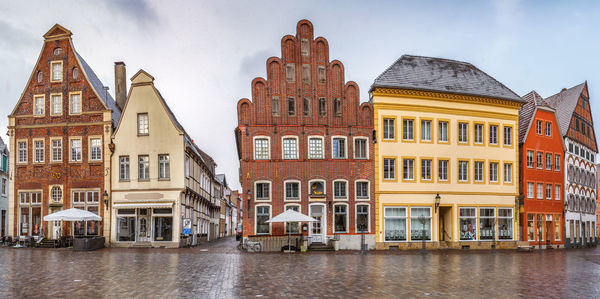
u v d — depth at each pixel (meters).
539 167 44.00
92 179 37.38
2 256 26.75
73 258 25.47
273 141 34.84
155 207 36.25
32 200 38.03
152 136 37.00
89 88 38.12
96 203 37.22
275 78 35.47
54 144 38.19
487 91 39.53
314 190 35.09
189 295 13.61
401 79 37.62
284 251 32.00
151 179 36.62
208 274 18.41
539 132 44.56
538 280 17.62
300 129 35.28
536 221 43.09
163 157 36.88
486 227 38.69
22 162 38.41
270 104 35.06
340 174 35.53
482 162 39.03
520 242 36.59
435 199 36.94
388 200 36.25
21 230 37.66
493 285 16.11
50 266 21.16
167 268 20.50
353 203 35.59
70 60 38.69
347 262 24.06
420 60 40.50
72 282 16.09
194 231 41.62
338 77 36.50
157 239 36.56
